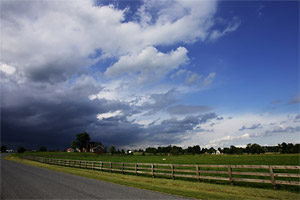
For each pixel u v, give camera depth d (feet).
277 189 34.12
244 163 109.19
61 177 56.39
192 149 446.60
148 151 442.09
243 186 38.34
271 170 34.06
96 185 41.68
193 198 28.96
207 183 42.55
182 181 46.39
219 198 28.58
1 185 41.91
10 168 89.56
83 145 436.35
